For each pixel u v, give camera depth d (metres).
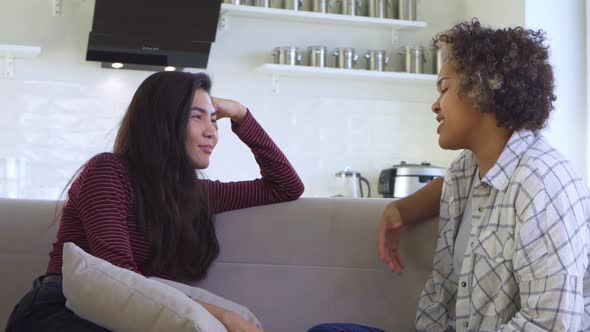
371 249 1.95
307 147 4.70
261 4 4.52
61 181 4.29
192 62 4.30
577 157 4.25
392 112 4.85
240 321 1.52
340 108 4.76
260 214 1.98
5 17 4.28
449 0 4.97
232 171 4.50
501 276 1.55
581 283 1.45
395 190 4.43
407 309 1.92
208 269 1.94
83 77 4.35
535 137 1.63
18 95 4.26
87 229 1.66
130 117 1.82
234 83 4.60
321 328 1.68
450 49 1.67
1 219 1.93
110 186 1.69
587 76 4.25
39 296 1.60
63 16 4.33
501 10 4.54
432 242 1.93
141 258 1.76
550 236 1.46
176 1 4.21
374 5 4.67
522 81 1.58
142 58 4.21
